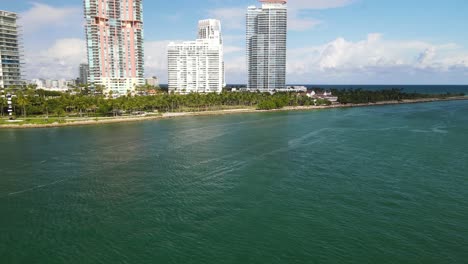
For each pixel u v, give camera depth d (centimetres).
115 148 11288
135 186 7488
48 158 9912
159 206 6394
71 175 8281
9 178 8050
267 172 8419
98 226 5631
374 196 6769
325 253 4791
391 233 5309
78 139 13000
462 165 8825
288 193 6981
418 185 7362
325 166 8888
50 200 6731
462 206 6256
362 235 5253
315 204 6412
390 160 9412
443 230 5391
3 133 14625
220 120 19662
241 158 9819
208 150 10931
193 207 6328
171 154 10388
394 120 18625
